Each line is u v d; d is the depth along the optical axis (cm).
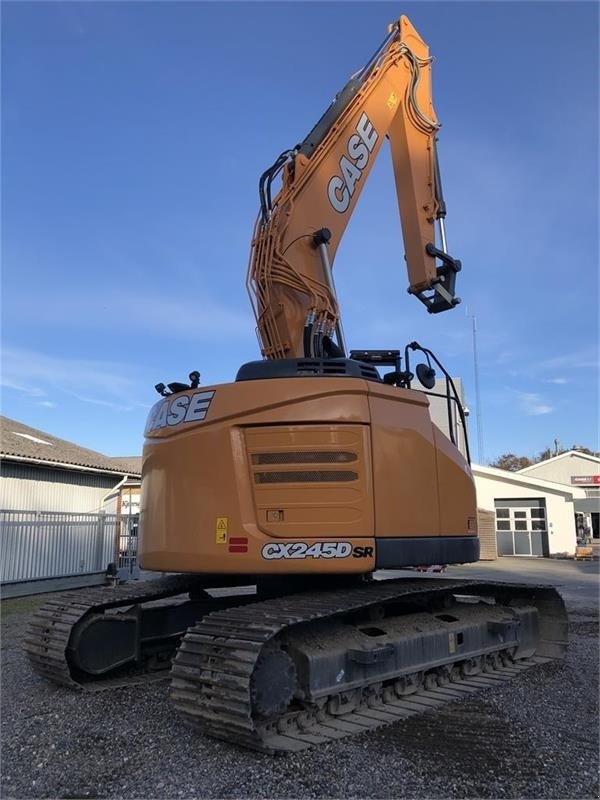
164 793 370
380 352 632
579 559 2755
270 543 494
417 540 538
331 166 700
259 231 659
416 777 393
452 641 610
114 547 1839
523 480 3030
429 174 809
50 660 582
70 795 371
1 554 1429
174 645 666
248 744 421
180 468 538
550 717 514
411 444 554
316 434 509
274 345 633
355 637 523
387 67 776
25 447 1834
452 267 779
